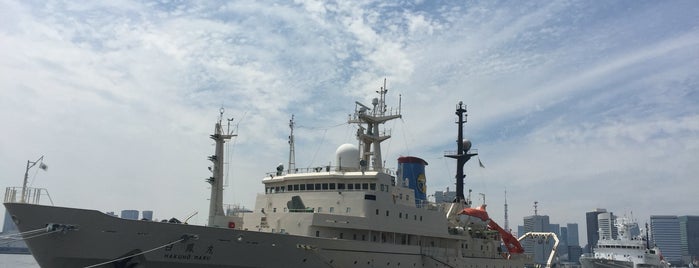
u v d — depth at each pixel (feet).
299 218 118.01
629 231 321.32
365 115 151.12
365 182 127.44
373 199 124.36
